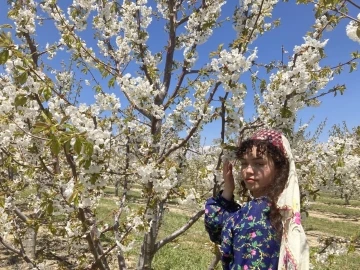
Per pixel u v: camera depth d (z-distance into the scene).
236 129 2.91
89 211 3.23
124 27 4.04
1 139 2.79
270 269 1.68
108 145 2.80
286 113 2.78
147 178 2.88
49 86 2.46
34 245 6.08
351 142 3.34
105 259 3.38
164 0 4.28
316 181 3.36
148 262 3.51
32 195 4.84
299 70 2.71
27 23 3.31
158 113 3.01
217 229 2.16
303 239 1.68
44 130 2.10
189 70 3.78
